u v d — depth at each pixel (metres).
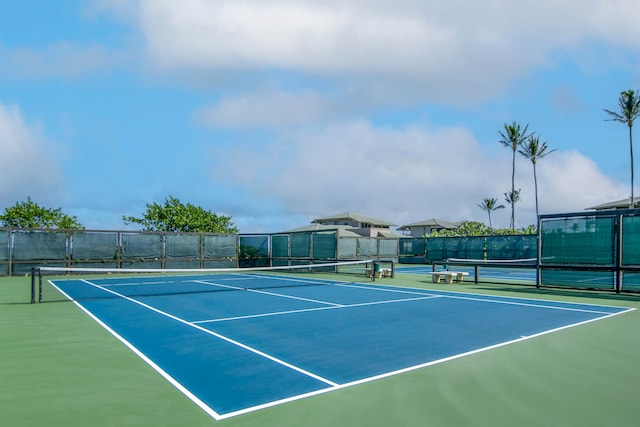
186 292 15.42
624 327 8.84
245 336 7.95
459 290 16.22
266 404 4.59
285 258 27.52
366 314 10.47
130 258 24.78
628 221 14.77
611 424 4.09
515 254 28.69
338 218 65.75
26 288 16.73
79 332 8.34
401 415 4.29
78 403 4.63
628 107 50.16
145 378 5.48
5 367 5.97
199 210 35.50
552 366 6.00
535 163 64.38
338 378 5.47
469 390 5.03
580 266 15.76
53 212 32.19
